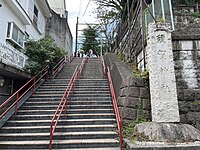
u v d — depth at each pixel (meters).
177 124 4.80
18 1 10.38
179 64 5.97
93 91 8.34
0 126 5.49
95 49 26.61
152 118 5.23
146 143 4.21
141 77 6.29
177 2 8.55
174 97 5.11
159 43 5.46
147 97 5.98
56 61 11.52
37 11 14.43
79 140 5.09
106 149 4.71
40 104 7.29
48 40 11.16
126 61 10.23
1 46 7.43
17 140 5.13
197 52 6.05
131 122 5.70
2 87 8.80
